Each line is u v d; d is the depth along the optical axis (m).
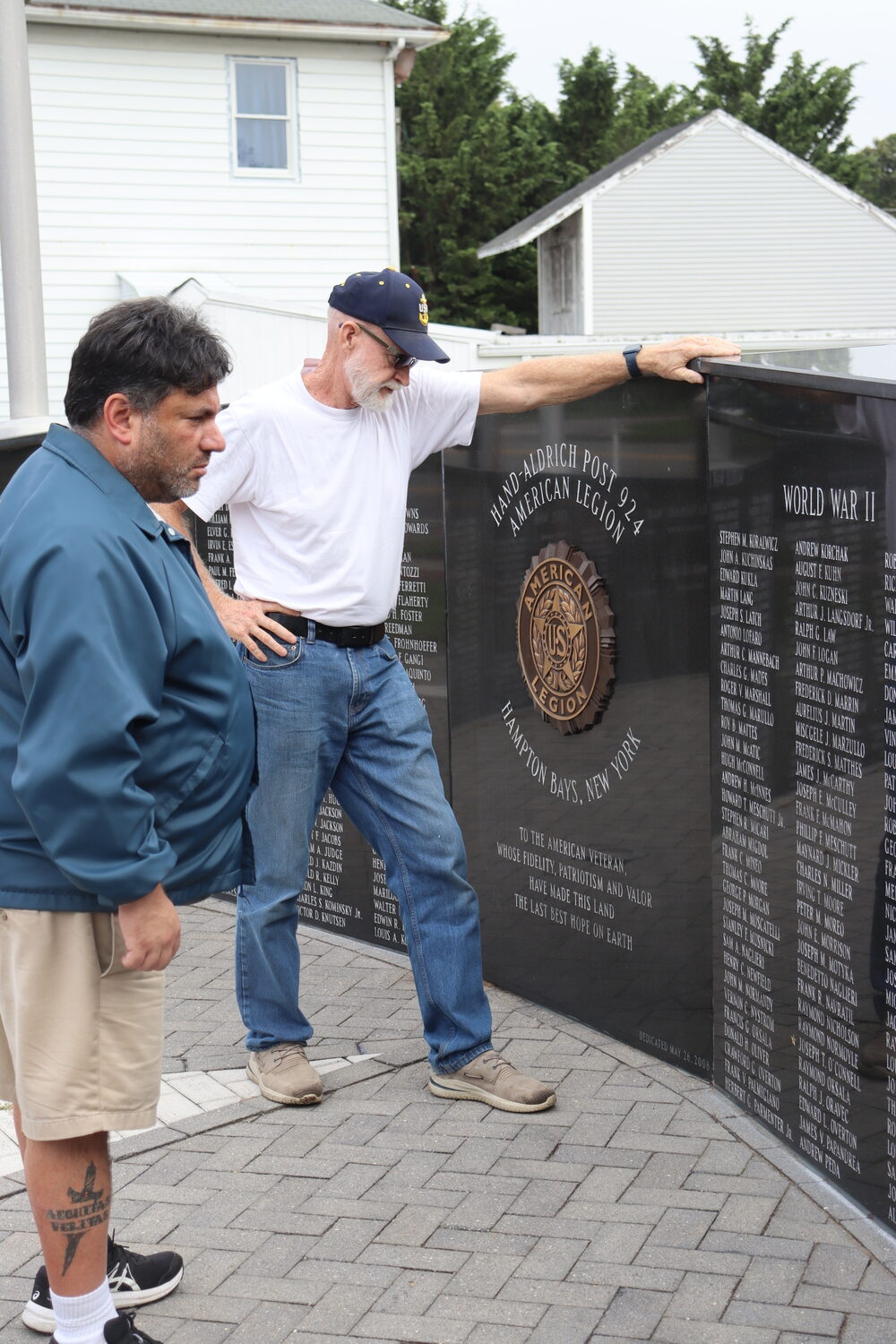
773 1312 2.63
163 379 2.29
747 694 3.25
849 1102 2.99
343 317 3.34
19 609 2.19
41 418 5.02
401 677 3.69
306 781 3.59
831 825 2.96
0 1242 2.98
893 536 2.65
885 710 2.72
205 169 22.67
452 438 3.66
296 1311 2.71
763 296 33.97
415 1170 3.24
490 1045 3.65
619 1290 2.72
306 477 3.46
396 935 4.75
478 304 48.75
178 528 3.43
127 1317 2.49
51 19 21.30
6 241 5.59
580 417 3.77
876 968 2.84
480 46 55.06
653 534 3.56
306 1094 3.58
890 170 75.06
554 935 4.13
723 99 61.53
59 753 2.15
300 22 22.16
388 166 23.52
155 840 2.26
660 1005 3.77
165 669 2.32
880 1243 2.85
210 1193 3.17
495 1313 2.67
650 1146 3.30
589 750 3.89
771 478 3.07
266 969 3.67
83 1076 2.35
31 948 2.32
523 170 49.41
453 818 3.65
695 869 3.57
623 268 33.56
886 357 3.18
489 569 4.20
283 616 3.53
